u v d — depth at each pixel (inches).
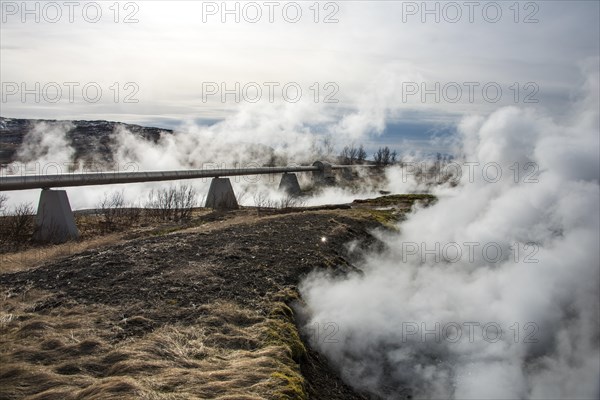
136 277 256.7
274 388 147.0
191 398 135.3
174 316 205.5
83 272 265.1
